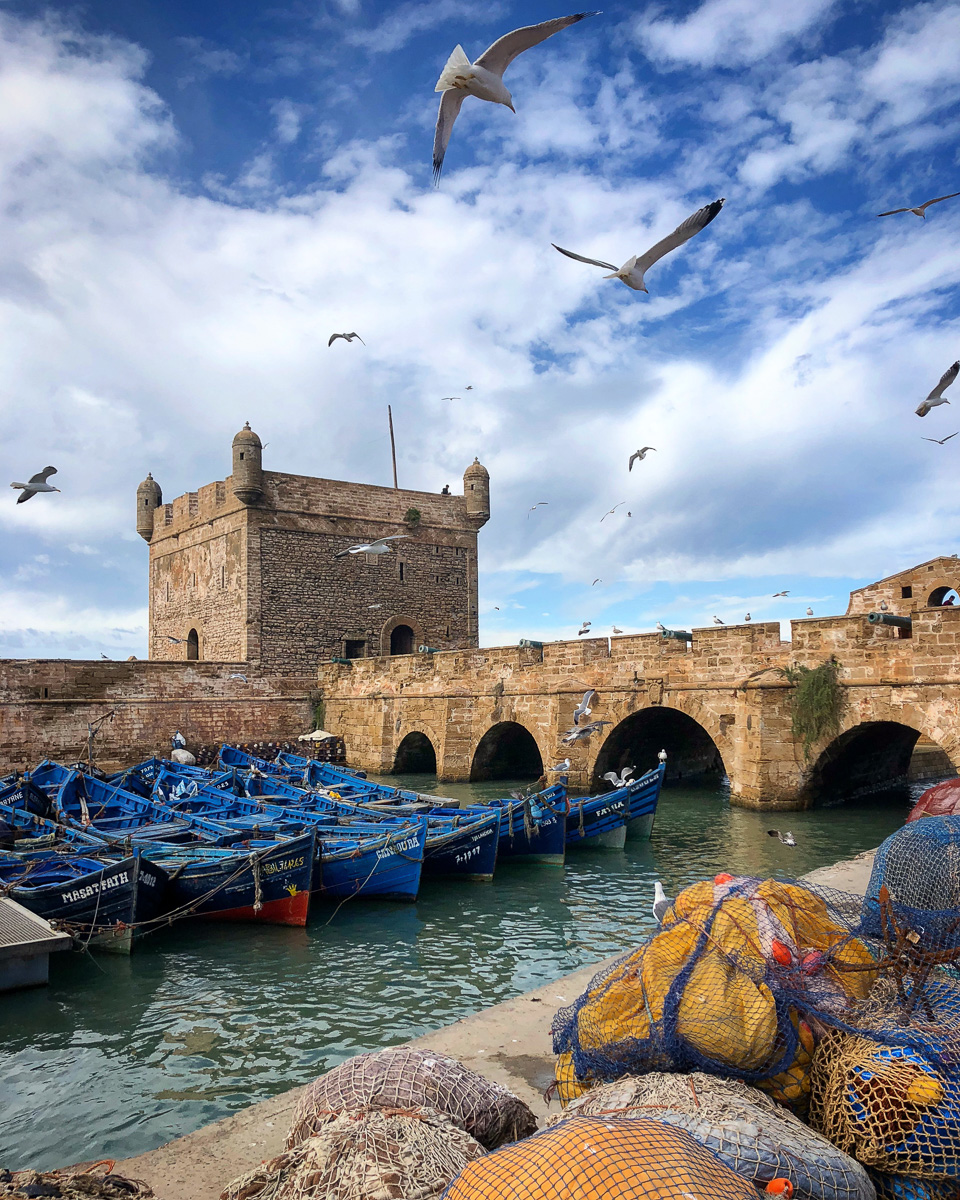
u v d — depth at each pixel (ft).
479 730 122.93
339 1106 16.12
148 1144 29.17
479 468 191.01
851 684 82.43
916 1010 17.42
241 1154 18.29
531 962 48.44
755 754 88.43
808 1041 16.28
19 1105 32.09
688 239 24.61
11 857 61.41
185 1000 43.19
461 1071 17.25
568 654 110.63
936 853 22.70
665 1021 16.19
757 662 90.74
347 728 150.41
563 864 73.15
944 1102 14.34
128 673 142.20
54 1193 14.20
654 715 111.24
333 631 167.84
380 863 61.82
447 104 19.99
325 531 168.66
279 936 54.34
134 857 52.54
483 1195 10.79
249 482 157.99
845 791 96.07
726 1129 13.46
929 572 114.62
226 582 165.27
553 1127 12.77
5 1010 42.06
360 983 45.37
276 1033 38.75
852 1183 13.29
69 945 45.70
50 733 133.80
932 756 120.47
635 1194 10.03
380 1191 12.51
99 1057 36.45
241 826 71.67
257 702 155.43
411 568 180.34
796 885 21.47
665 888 64.59
